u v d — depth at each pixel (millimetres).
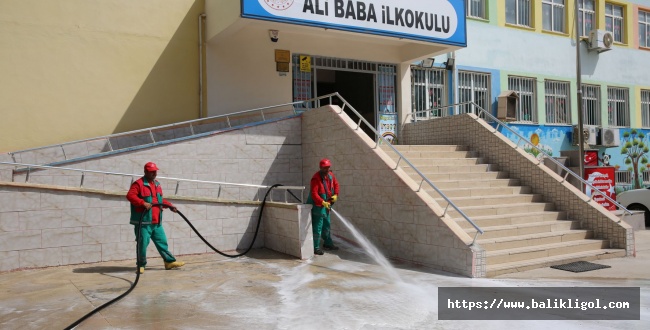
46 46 10344
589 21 18656
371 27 11000
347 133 9930
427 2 11820
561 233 9180
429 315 5469
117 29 10992
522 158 10922
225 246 9297
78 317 5305
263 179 11000
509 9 16719
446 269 7621
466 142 12305
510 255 8008
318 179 8773
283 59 12344
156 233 7645
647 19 20719
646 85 20188
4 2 10008
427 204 7988
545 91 17266
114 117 10898
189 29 11648
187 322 5133
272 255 8914
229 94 11836
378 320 5270
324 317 5340
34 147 10148
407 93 14195
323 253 8938
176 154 10164
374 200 9156
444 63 15062
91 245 8219
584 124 18047
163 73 11359
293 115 11438
